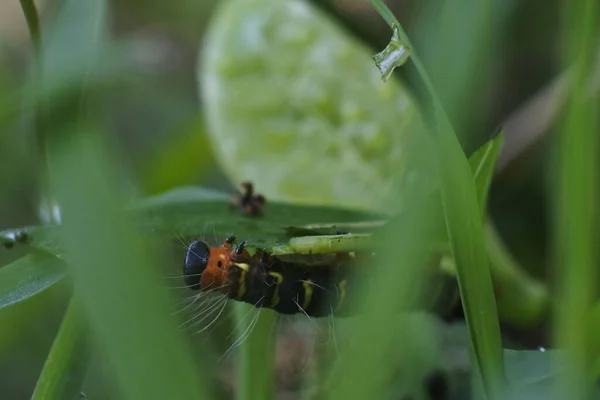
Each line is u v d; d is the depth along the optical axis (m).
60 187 0.14
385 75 0.16
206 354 0.18
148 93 0.25
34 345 0.19
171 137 0.23
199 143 0.22
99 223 0.14
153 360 0.14
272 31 0.21
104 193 0.14
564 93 0.20
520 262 0.21
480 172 0.16
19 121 0.20
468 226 0.15
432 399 0.18
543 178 0.21
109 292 0.14
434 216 0.15
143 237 0.17
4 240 0.16
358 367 0.15
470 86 0.16
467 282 0.15
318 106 0.20
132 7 0.28
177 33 0.27
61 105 0.16
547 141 0.21
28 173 0.21
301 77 0.21
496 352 0.16
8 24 0.25
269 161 0.21
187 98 0.25
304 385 0.18
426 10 0.17
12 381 0.19
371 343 0.15
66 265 0.16
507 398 0.16
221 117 0.21
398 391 0.17
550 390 0.16
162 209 0.17
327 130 0.20
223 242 0.17
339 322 0.17
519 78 0.22
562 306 0.15
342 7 0.21
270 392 0.17
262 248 0.16
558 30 0.22
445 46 0.16
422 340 0.17
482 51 0.16
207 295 0.17
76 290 0.16
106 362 0.15
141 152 0.24
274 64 0.21
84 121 0.16
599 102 0.17
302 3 0.21
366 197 0.20
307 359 0.18
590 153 0.15
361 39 0.21
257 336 0.17
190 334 0.17
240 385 0.17
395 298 0.15
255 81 0.21
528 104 0.22
